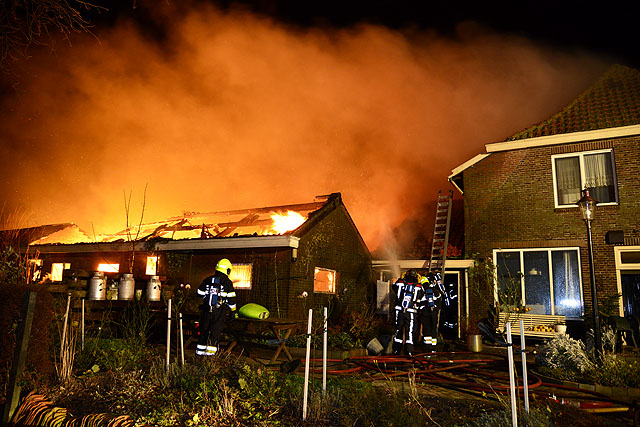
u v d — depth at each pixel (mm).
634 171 11102
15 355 4477
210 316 7270
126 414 4348
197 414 4129
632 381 6227
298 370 6625
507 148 12727
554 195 11953
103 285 9336
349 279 14188
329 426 4082
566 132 12125
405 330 9117
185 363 5770
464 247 13398
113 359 5891
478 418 4242
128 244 13305
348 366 7309
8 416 4348
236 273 11977
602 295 10867
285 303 11000
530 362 8281
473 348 10086
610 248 11039
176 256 12805
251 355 8648
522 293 11836
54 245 14453
